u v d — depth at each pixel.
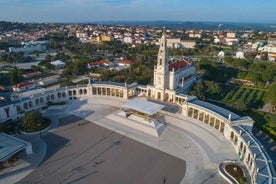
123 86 124.88
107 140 86.25
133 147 81.50
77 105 117.19
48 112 109.56
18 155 75.50
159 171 68.50
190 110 107.06
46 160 73.44
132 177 65.88
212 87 143.12
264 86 159.62
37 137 87.62
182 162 72.88
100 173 67.56
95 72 198.75
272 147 82.38
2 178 64.62
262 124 98.25
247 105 122.25
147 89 125.50
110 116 104.75
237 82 172.25
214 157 74.31
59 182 63.72
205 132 88.94
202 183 63.25
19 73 188.62
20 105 105.50
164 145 82.69
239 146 75.06
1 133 82.44
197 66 195.00
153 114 99.38
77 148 80.56
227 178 63.72
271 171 58.22
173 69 120.06
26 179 64.69
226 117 87.81
